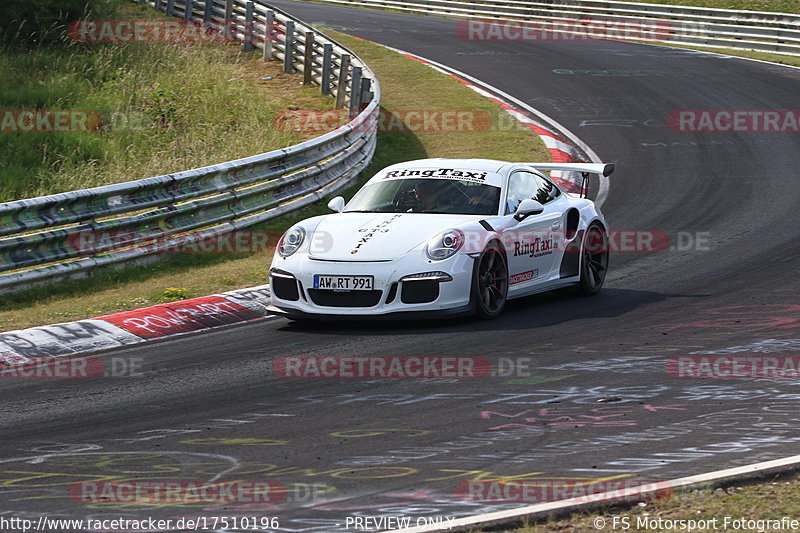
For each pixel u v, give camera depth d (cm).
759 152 6544
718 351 2677
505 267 3197
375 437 1994
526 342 2828
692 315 3150
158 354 2816
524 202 3259
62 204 3647
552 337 2891
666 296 3488
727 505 1520
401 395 2312
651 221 4916
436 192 3350
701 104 8094
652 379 2403
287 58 8419
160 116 6956
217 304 3341
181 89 7588
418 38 11362
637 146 6838
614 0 12269
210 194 4478
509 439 1955
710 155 6506
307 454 1894
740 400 2208
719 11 11131
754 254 4112
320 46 8162
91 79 7938
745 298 3381
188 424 2127
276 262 3147
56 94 7300
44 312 3244
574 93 8556
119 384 2497
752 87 8662
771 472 1656
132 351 2864
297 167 5006
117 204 3919
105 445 1991
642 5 11850
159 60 8388
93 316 3200
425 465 1808
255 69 8575
